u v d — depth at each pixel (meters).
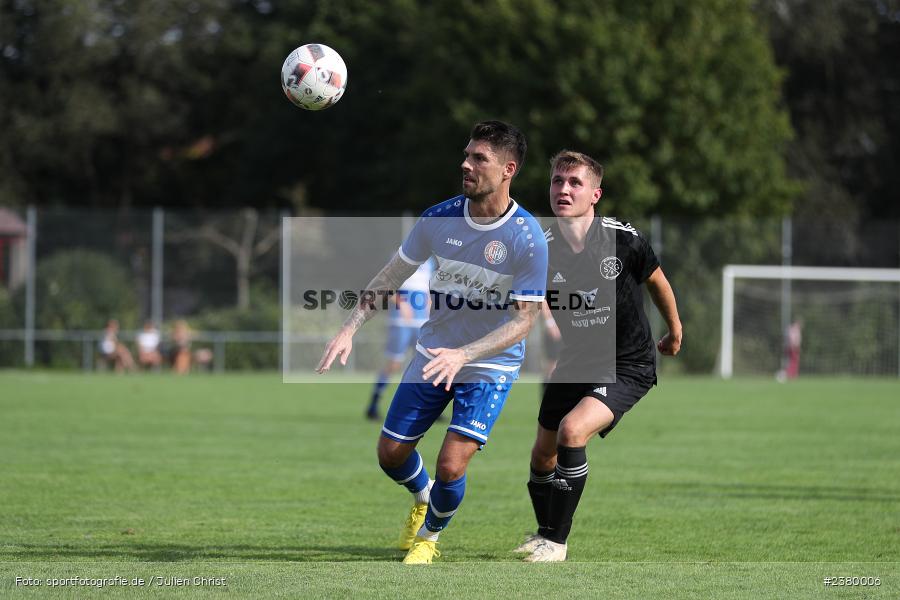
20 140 149.00
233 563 21.11
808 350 99.56
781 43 137.25
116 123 152.12
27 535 24.64
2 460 37.81
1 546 23.22
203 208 167.12
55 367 94.94
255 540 24.50
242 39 155.50
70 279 95.50
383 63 141.25
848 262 101.94
